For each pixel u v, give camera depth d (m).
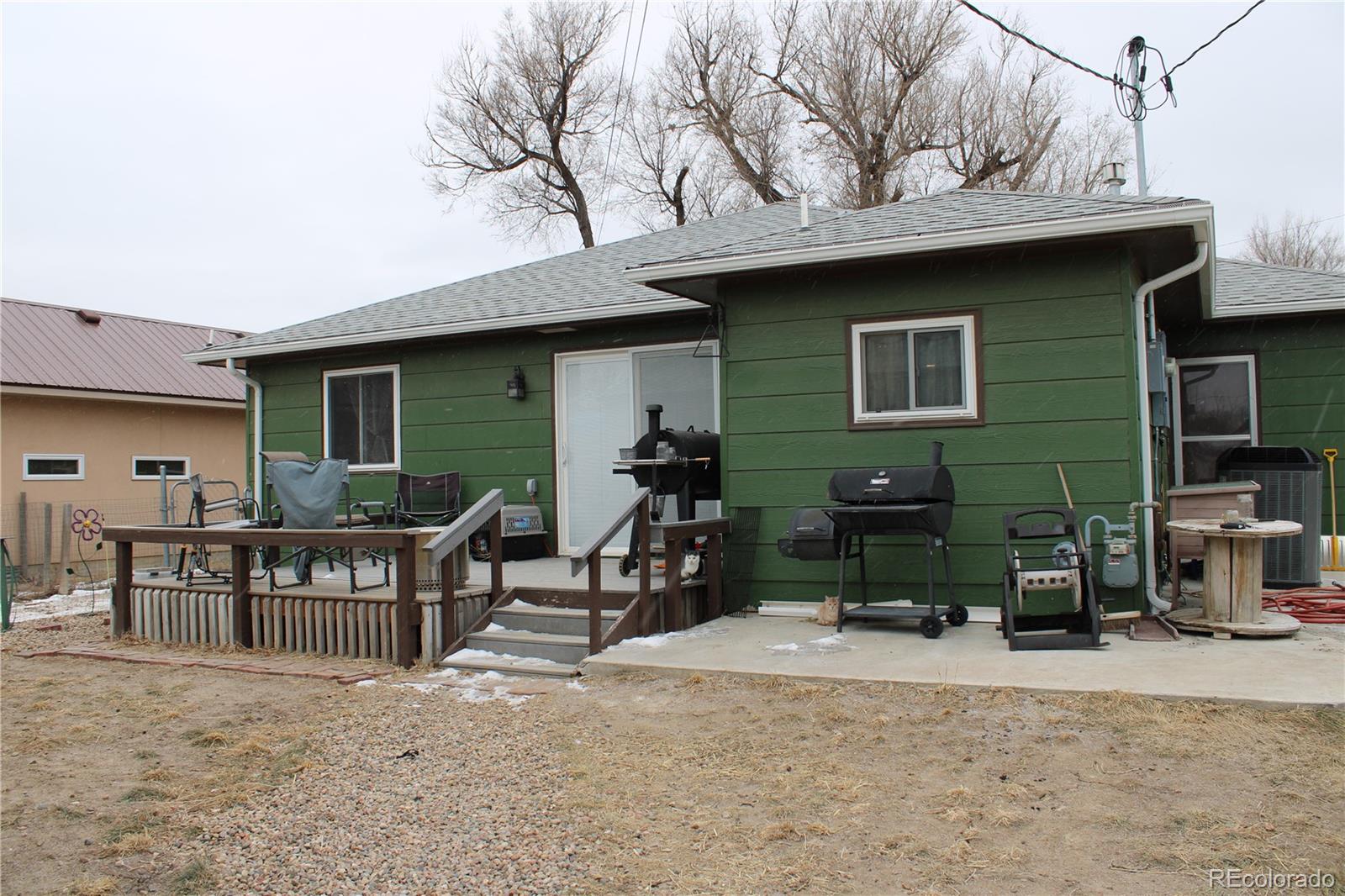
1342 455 9.20
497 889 3.10
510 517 8.91
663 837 3.41
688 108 26.53
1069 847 3.16
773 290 7.01
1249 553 5.66
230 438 16.81
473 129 26.97
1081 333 6.19
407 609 6.16
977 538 6.43
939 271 6.55
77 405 14.37
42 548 13.47
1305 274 10.26
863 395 6.77
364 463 10.30
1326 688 4.33
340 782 4.12
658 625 6.44
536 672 5.67
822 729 4.38
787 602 6.98
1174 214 5.59
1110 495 6.09
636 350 8.99
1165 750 3.85
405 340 9.70
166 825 3.69
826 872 3.09
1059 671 4.88
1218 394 9.62
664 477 7.47
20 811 3.85
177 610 7.30
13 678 6.20
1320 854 3.03
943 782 3.73
